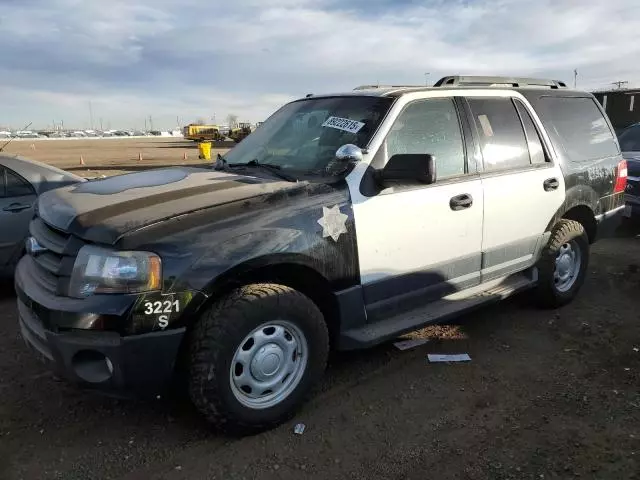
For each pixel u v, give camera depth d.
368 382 3.88
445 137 4.15
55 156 37.69
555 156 4.96
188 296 2.89
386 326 3.77
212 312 3.01
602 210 5.49
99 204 3.19
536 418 3.39
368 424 3.36
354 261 3.54
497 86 4.78
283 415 3.29
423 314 3.98
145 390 2.95
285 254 3.17
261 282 3.27
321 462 3.00
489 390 3.75
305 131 4.20
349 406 3.57
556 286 5.17
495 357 4.27
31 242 3.41
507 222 4.51
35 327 3.05
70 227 2.99
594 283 6.07
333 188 3.48
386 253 3.71
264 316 3.10
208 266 2.93
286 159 4.03
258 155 4.28
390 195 3.70
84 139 104.12
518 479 2.82
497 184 4.39
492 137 4.49
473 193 4.20
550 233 4.98
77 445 3.15
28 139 102.94
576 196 5.12
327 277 3.41
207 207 3.09
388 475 2.88
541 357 4.26
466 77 4.74
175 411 3.52
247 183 3.50
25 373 4.01
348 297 3.54
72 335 2.84
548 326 4.87
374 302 3.72
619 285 5.99
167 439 3.21
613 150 5.68
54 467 2.96
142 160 32.56
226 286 3.15
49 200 3.55
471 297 4.38
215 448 3.13
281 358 3.25
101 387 2.91
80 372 2.89
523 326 4.88
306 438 3.22
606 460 2.95
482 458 3.00
